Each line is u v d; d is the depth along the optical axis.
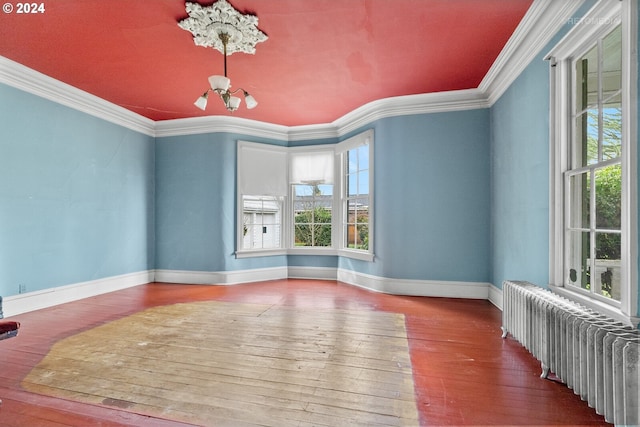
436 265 4.80
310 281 6.01
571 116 2.63
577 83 2.62
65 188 4.48
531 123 3.16
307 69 3.90
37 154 4.12
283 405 2.01
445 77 4.13
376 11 2.82
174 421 1.85
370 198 5.25
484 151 4.59
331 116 5.68
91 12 2.82
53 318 3.75
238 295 4.89
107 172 5.12
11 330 2.24
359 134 5.47
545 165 2.88
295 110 5.39
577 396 2.09
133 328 3.41
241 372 2.44
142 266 5.82
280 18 2.91
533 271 3.13
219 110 5.41
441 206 4.77
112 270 5.21
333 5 2.75
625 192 1.90
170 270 6.01
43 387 2.22
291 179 6.32
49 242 4.27
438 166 4.77
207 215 5.83
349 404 2.02
